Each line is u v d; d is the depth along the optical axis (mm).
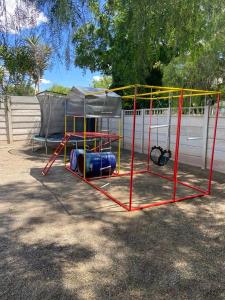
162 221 3076
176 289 1912
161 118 6848
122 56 6891
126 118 8375
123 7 3203
